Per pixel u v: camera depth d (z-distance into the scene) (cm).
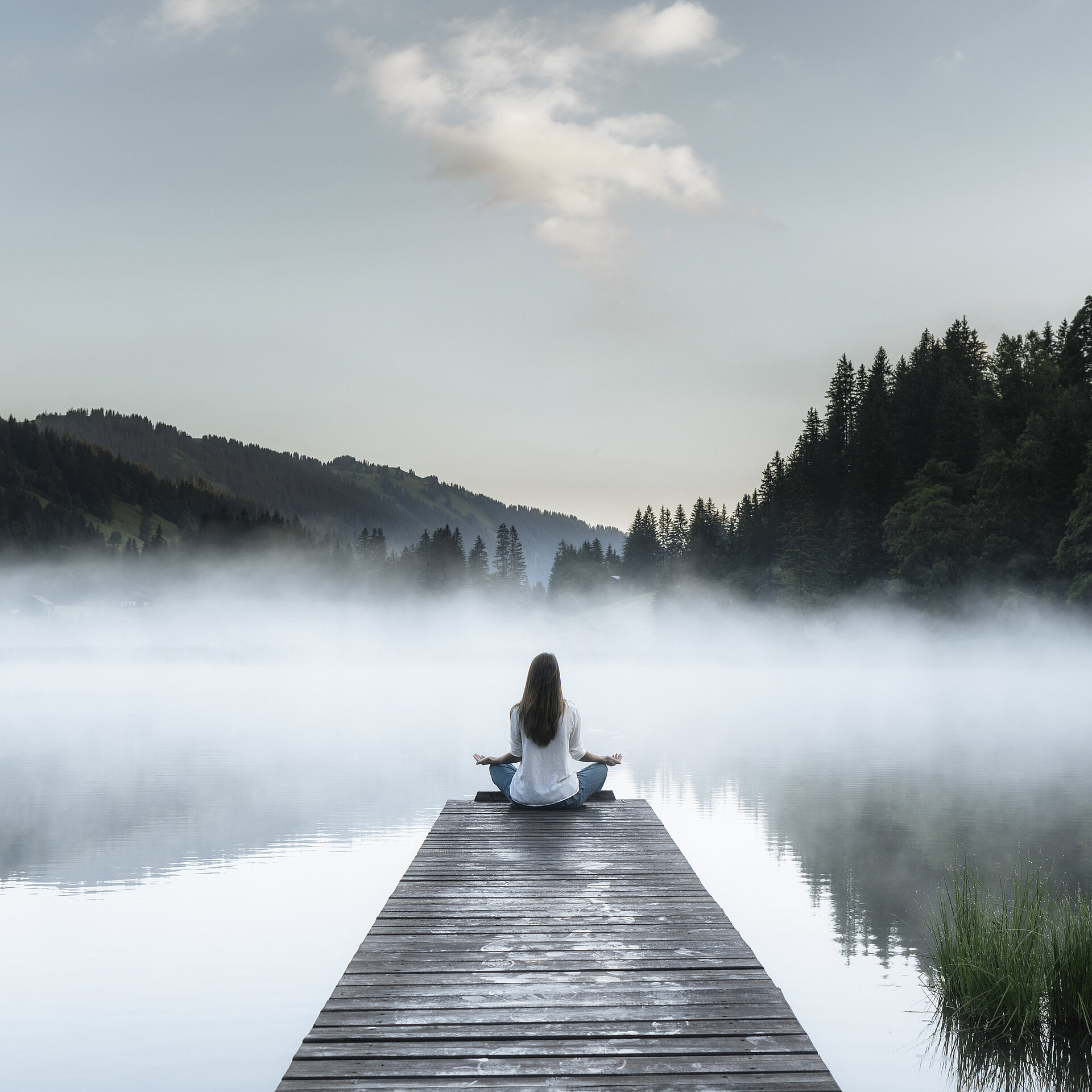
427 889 679
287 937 870
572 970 508
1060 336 9906
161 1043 653
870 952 828
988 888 1009
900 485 9081
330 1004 457
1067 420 6794
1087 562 5594
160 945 848
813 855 1186
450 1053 401
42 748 2319
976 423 9056
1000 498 6894
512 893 668
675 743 2445
